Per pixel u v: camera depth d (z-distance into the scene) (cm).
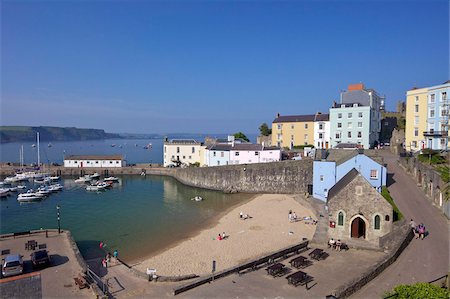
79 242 4353
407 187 4688
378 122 9262
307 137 9338
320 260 2973
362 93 8544
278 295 2323
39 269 3030
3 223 5322
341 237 3472
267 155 8138
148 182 9156
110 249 4075
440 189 3784
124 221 5312
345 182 3838
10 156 17800
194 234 4556
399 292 1716
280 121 9869
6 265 2859
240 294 2358
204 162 9669
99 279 2784
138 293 2597
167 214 5719
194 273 3231
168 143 10444
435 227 3294
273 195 6769
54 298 2448
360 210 3384
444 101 6334
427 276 2384
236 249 3847
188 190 7938
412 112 7038
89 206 6394
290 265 2891
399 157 6400
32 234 4094
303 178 6781
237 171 7444
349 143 7550
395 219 3416
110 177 9612
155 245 4191
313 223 4688
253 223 4859
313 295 2319
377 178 4731
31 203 6719
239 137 11338
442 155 5038
